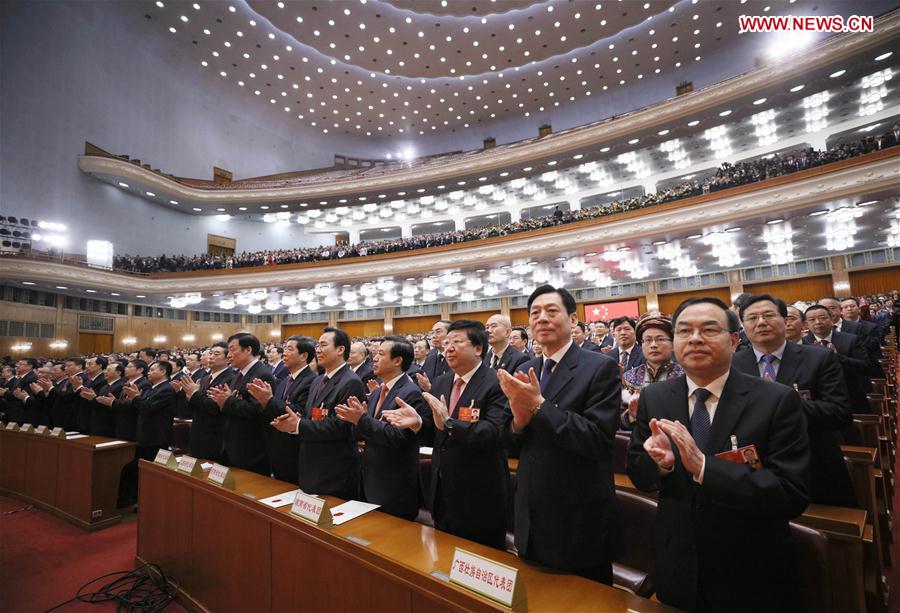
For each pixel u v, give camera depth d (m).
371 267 13.97
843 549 1.45
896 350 6.28
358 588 1.41
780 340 2.07
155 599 2.32
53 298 13.50
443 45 17.03
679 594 1.19
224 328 18.75
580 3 15.18
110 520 3.38
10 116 12.54
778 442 1.16
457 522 1.81
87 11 14.70
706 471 1.08
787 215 9.20
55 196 13.54
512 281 14.93
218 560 2.03
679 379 1.38
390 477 2.04
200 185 17.55
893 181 7.87
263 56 17.59
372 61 17.83
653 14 15.30
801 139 12.95
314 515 1.62
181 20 15.98
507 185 16.48
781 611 1.10
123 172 14.75
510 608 1.08
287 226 21.22
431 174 15.75
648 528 1.72
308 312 19.56
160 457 2.61
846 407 1.86
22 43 12.93
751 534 1.13
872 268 11.98
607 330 5.73
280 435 2.65
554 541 1.42
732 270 13.75
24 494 3.89
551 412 1.38
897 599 1.92
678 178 15.16
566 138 13.86
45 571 2.67
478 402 1.86
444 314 17.78
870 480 1.93
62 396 4.38
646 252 11.87
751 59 16.05
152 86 16.98
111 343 15.10
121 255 15.52
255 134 20.67
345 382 2.34
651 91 18.36
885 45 9.78
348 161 23.28
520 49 17.14
